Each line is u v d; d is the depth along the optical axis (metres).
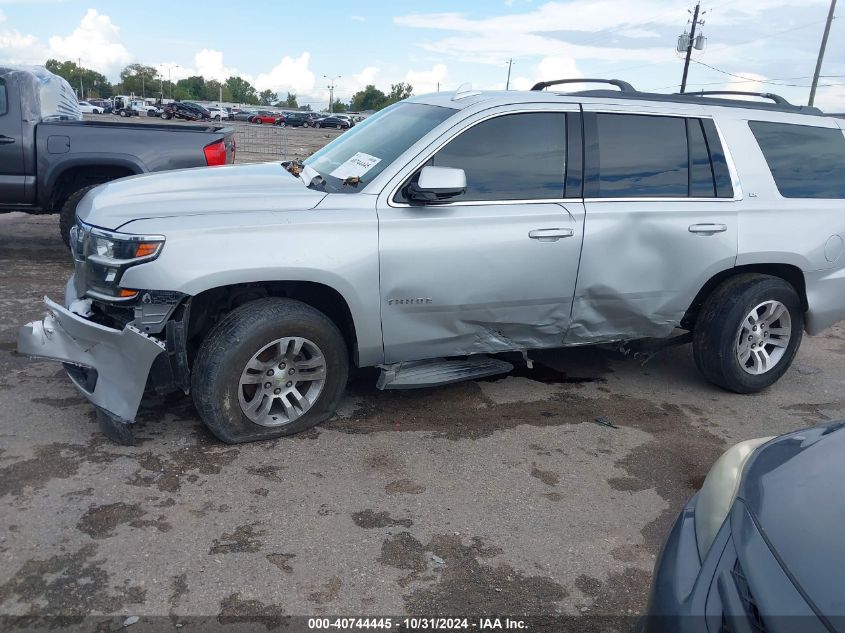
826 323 5.32
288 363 3.96
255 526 3.20
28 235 8.91
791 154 5.12
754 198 4.90
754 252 4.85
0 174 7.38
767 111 5.12
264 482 3.56
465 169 4.18
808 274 5.09
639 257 4.56
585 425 4.53
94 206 3.96
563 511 3.54
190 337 4.01
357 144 4.68
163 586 2.78
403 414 4.46
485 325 4.37
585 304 4.54
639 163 4.62
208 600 2.73
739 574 1.93
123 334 3.57
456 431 4.29
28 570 2.81
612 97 4.64
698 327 5.05
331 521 3.29
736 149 4.91
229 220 3.70
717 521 2.22
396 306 4.06
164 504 3.31
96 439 3.84
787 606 1.76
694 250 4.69
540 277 4.32
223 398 3.75
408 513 3.41
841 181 5.27
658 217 4.57
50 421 4.00
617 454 4.18
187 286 3.57
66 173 7.62
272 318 3.77
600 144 4.51
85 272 3.83
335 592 2.84
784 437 2.58
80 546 2.97
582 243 4.38
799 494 2.13
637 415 4.75
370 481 3.66
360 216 3.90
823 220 5.07
